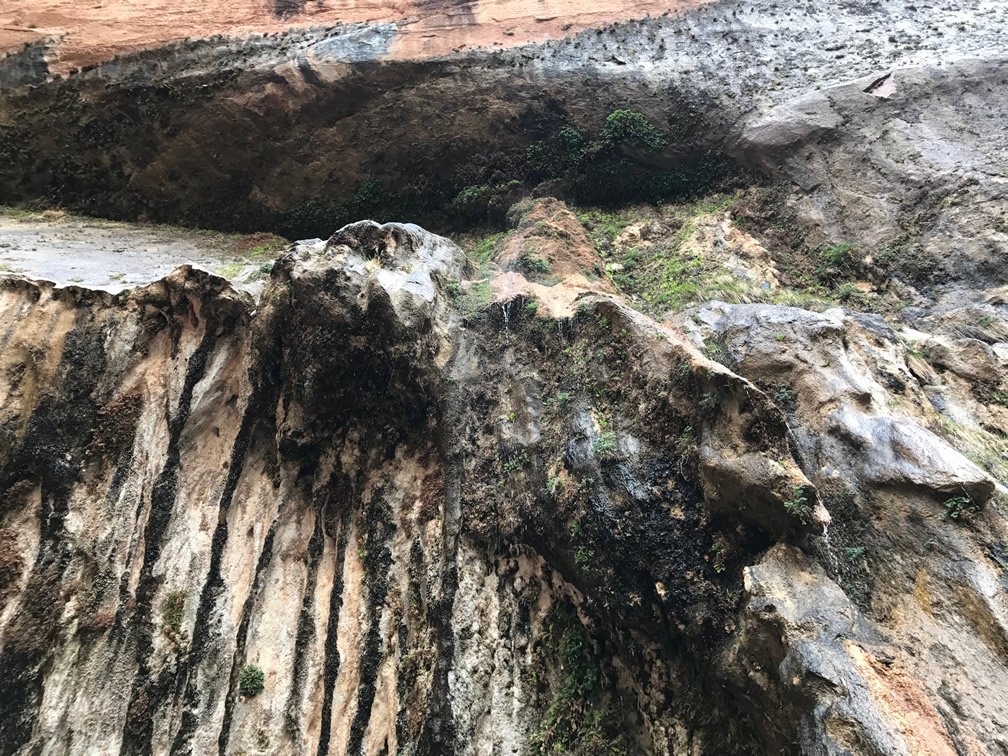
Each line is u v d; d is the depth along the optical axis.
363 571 8.02
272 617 7.95
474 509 8.13
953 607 5.66
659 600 6.72
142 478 8.41
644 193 13.91
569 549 7.45
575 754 6.92
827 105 12.74
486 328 9.77
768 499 6.24
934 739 4.72
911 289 10.52
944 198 10.98
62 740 7.14
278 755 7.20
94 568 7.93
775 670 5.62
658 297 10.70
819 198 12.12
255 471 8.80
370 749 7.07
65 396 8.50
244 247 13.47
